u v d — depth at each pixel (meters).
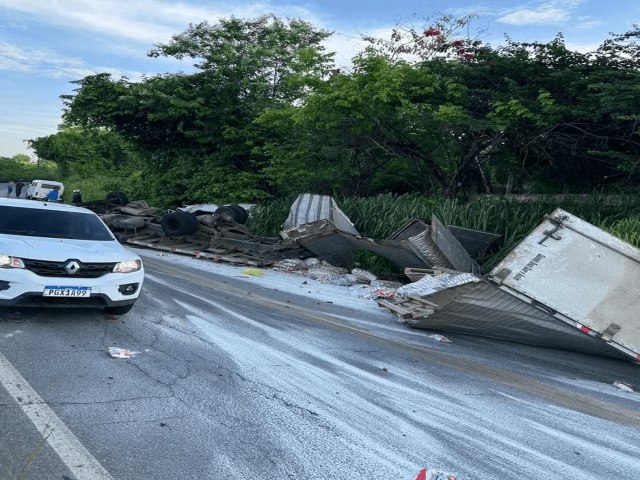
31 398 4.37
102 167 53.09
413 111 14.61
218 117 24.14
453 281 8.48
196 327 7.20
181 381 5.11
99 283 6.63
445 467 3.94
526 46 15.07
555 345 8.16
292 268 13.99
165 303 8.51
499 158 16.61
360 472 3.73
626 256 7.38
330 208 14.67
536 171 16.91
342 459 3.90
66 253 6.56
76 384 4.76
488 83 15.37
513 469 4.03
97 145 52.09
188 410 4.48
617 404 5.87
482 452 4.26
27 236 7.01
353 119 16.53
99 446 3.72
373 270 13.65
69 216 7.84
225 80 24.12
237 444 3.97
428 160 17.97
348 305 10.07
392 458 3.99
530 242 7.68
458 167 17.41
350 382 5.63
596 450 4.53
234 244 15.00
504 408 5.36
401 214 14.87
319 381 5.55
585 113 12.85
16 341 5.78
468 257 10.88
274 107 23.17
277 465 3.72
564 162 15.91
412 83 15.45
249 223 18.19
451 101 15.11
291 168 19.27
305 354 6.48
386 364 6.46
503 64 14.74
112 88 24.94
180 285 10.37
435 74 15.38
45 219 7.55
